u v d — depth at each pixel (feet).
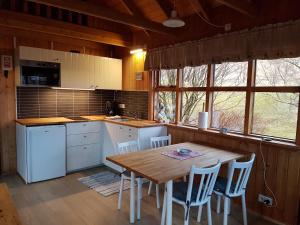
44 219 8.40
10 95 12.55
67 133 12.84
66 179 12.27
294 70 8.36
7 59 12.22
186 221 6.84
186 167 7.01
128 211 9.08
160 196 10.44
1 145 12.54
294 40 7.75
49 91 13.91
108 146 14.01
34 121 12.21
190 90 11.84
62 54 12.88
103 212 8.98
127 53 15.11
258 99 9.44
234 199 9.98
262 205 9.00
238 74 10.00
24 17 10.57
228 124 10.52
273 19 8.48
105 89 15.65
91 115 15.87
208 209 7.43
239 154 8.52
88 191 10.83
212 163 7.43
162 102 13.61
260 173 8.98
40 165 11.78
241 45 9.20
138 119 14.56
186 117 12.42
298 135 8.10
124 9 12.42
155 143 11.45
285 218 8.41
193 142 10.46
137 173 6.61
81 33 12.26
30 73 11.91
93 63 14.19
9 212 4.42
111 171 13.60
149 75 13.66
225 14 9.95
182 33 11.75
